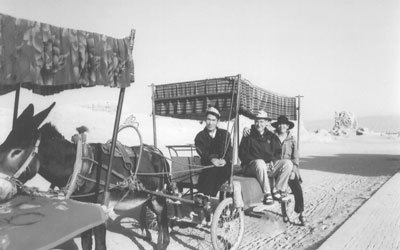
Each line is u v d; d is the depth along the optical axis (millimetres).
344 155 28766
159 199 6480
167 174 6793
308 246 6719
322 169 19047
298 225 8195
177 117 8273
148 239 7113
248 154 7734
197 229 7660
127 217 8641
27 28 3766
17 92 4906
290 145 8508
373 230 6957
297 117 10078
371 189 12633
